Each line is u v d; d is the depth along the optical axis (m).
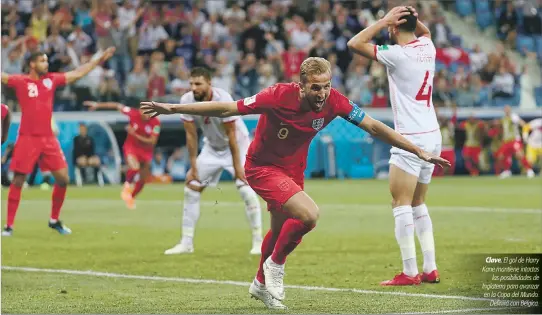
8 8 63.28
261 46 66.38
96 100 59.78
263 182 17.30
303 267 23.34
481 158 64.62
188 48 65.06
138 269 23.45
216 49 65.62
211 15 66.38
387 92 65.19
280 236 17.16
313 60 16.14
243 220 36.16
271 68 64.00
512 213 37.28
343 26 68.38
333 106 16.77
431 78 20.52
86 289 20.23
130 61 63.50
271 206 17.44
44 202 44.53
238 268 23.61
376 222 34.62
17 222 35.69
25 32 61.91
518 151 63.66
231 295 19.34
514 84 69.75
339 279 21.36
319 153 61.34
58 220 31.83
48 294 19.53
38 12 62.91
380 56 20.28
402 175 20.47
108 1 63.91
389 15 20.55
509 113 63.62
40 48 61.00
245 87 63.09
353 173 61.78
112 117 58.28
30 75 31.45
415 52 20.30
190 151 26.53
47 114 31.62
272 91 16.58
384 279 21.36
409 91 20.34
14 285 20.83
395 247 27.36
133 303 18.31
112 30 63.09
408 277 20.41
